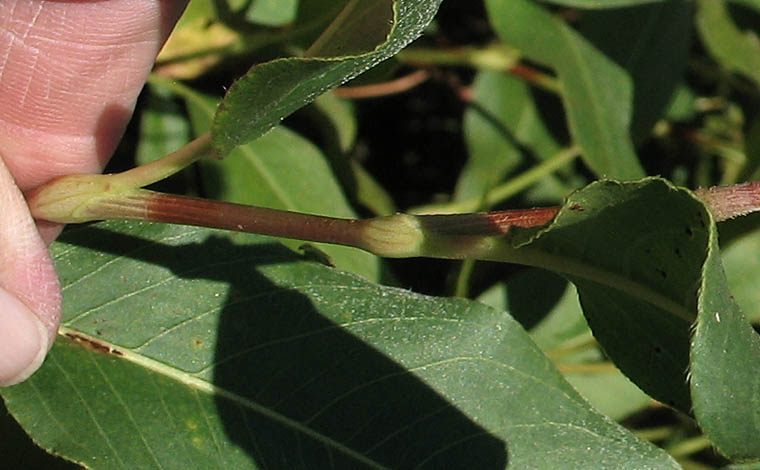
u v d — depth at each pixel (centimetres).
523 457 22
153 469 21
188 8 27
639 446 22
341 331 22
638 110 30
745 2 32
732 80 33
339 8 26
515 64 31
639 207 18
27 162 23
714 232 17
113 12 22
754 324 30
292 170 27
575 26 31
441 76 32
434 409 22
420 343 22
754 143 30
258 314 22
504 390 22
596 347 28
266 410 22
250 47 27
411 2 19
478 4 32
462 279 28
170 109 27
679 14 30
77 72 23
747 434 18
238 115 19
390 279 26
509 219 20
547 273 28
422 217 20
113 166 29
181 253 22
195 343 22
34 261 21
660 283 19
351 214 27
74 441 21
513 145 30
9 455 23
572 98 28
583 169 31
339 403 22
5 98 23
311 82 19
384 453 21
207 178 26
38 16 22
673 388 20
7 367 21
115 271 22
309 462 21
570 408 22
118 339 22
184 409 22
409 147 33
